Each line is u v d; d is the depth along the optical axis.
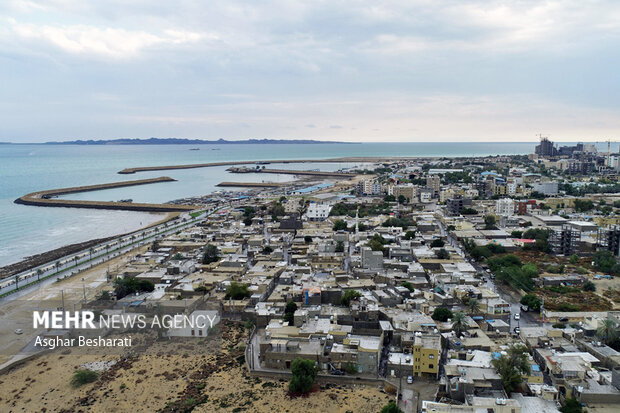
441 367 123.69
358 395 114.25
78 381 122.69
